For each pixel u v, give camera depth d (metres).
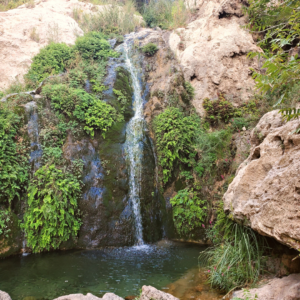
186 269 6.03
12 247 7.01
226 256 5.04
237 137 9.03
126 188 8.81
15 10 15.00
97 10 17.66
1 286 5.18
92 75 11.10
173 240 8.70
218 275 4.83
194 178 9.37
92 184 8.46
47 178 7.69
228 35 11.71
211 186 8.94
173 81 11.00
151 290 4.16
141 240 8.33
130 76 12.02
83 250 7.54
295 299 3.35
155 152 10.02
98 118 9.30
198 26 14.23
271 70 2.47
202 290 4.85
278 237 3.40
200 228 8.55
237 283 4.57
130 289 5.07
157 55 12.65
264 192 4.03
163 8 18.34
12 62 12.32
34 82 11.45
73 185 7.77
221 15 12.30
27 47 13.18
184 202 8.88
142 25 18.17
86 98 9.47
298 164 3.49
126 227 8.23
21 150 7.86
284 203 3.40
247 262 4.70
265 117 5.57
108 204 8.34
